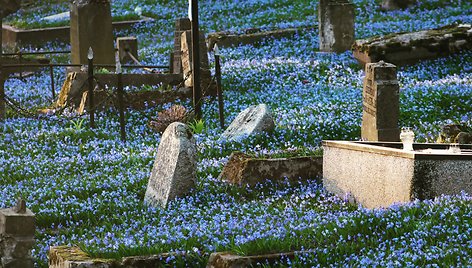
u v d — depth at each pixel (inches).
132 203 631.2
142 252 476.1
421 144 570.9
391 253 434.3
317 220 510.6
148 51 1408.7
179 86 950.4
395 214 472.4
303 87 1082.7
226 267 441.1
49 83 1227.9
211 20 1617.9
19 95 1139.3
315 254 442.9
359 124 844.0
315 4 1656.0
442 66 1111.0
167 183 625.9
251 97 1036.5
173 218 581.0
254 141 786.2
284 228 488.4
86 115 953.5
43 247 546.9
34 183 711.7
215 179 672.4
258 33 1370.6
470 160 513.7
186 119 898.1
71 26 1225.4
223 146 784.9
